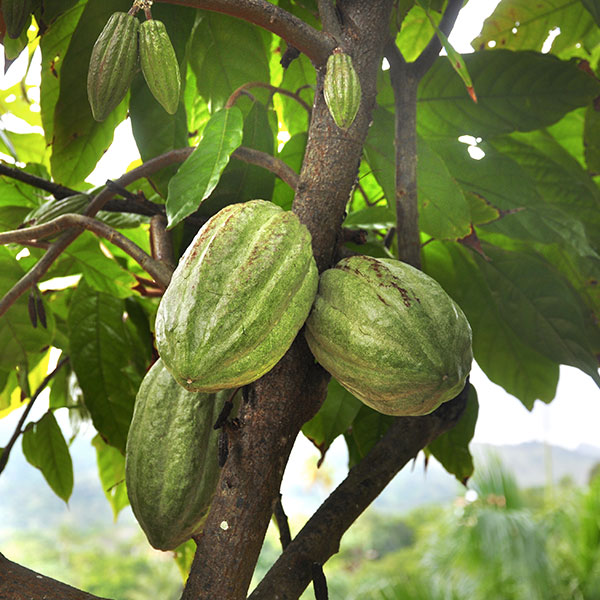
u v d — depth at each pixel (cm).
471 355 53
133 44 51
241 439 48
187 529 57
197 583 46
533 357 86
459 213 71
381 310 49
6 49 67
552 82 79
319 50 54
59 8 69
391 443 60
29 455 86
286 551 52
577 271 87
